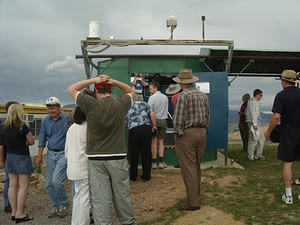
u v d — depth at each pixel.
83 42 6.99
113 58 7.95
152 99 6.77
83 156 3.39
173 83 8.50
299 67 9.08
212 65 8.27
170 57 7.83
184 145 4.07
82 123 3.47
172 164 7.62
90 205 3.42
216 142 7.26
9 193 4.43
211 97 7.25
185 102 4.04
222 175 6.18
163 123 6.87
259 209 3.98
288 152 4.08
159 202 4.88
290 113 4.08
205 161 7.88
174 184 5.81
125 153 3.29
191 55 7.71
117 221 4.34
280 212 3.79
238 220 3.67
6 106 4.53
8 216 4.66
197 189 4.21
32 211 4.84
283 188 4.98
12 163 4.30
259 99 8.15
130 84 7.87
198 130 4.06
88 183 3.42
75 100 3.20
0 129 4.42
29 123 8.37
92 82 3.36
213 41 6.91
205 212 3.98
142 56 7.78
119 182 3.24
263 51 7.50
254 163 7.71
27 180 4.46
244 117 9.78
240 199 4.49
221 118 7.24
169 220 3.89
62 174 4.34
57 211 4.51
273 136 4.29
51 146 4.39
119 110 3.25
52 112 4.37
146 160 6.11
